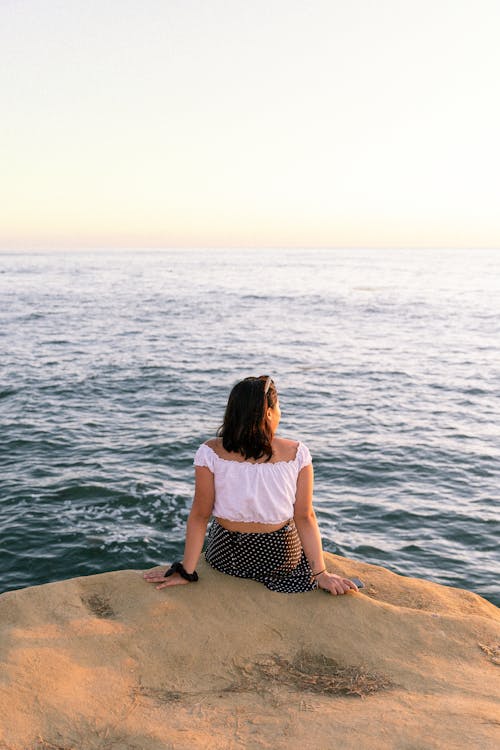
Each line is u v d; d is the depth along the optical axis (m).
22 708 2.34
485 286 107.00
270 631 3.06
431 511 11.34
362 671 2.81
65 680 2.53
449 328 45.25
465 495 12.20
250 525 3.36
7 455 14.08
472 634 3.12
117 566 9.05
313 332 41.59
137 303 63.53
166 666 2.77
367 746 2.21
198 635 2.98
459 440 16.14
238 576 3.46
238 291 85.94
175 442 15.39
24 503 11.11
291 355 31.56
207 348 33.31
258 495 3.28
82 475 12.68
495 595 8.55
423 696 2.60
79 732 2.28
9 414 18.03
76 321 45.50
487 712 2.43
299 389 23.00
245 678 2.75
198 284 104.00
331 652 2.95
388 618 3.20
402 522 10.84
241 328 43.09
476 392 22.88
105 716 2.38
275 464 3.30
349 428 17.34
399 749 2.19
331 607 3.25
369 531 10.47
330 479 13.06
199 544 3.38
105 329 40.84
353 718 2.40
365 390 23.00
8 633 2.77
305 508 3.40
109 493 11.66
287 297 75.31
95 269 176.75
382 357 31.39
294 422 17.98
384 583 3.72
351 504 11.64
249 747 2.21
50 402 19.78
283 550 3.40
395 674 2.79
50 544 9.59
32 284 96.31
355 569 3.88
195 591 3.31
